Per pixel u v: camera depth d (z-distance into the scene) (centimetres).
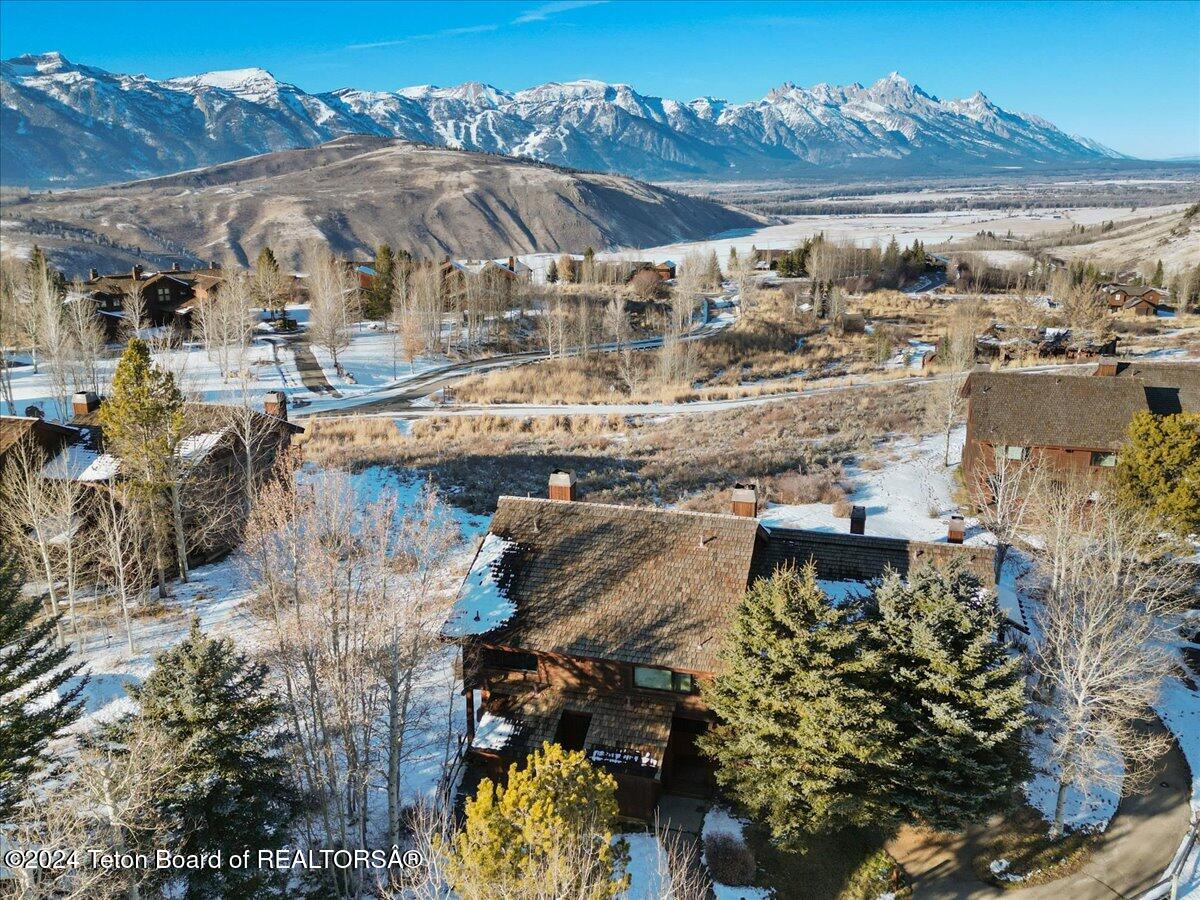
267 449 5238
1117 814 3106
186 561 4462
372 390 9881
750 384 10106
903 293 15812
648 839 2823
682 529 3294
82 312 9069
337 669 2552
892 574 2895
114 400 4019
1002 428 5250
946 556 3397
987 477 4922
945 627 2747
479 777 3027
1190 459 4144
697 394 9344
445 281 13500
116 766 2062
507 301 13862
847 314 12950
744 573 3111
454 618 3111
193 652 2275
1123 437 5066
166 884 2386
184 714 2241
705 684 2861
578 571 3228
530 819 1938
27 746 2477
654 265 18538
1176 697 3709
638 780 2842
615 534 3331
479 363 11500
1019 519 4600
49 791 2681
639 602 3094
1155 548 3828
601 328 12388
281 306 13088
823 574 3397
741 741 2672
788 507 5447
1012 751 2780
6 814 2317
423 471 6069
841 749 2566
